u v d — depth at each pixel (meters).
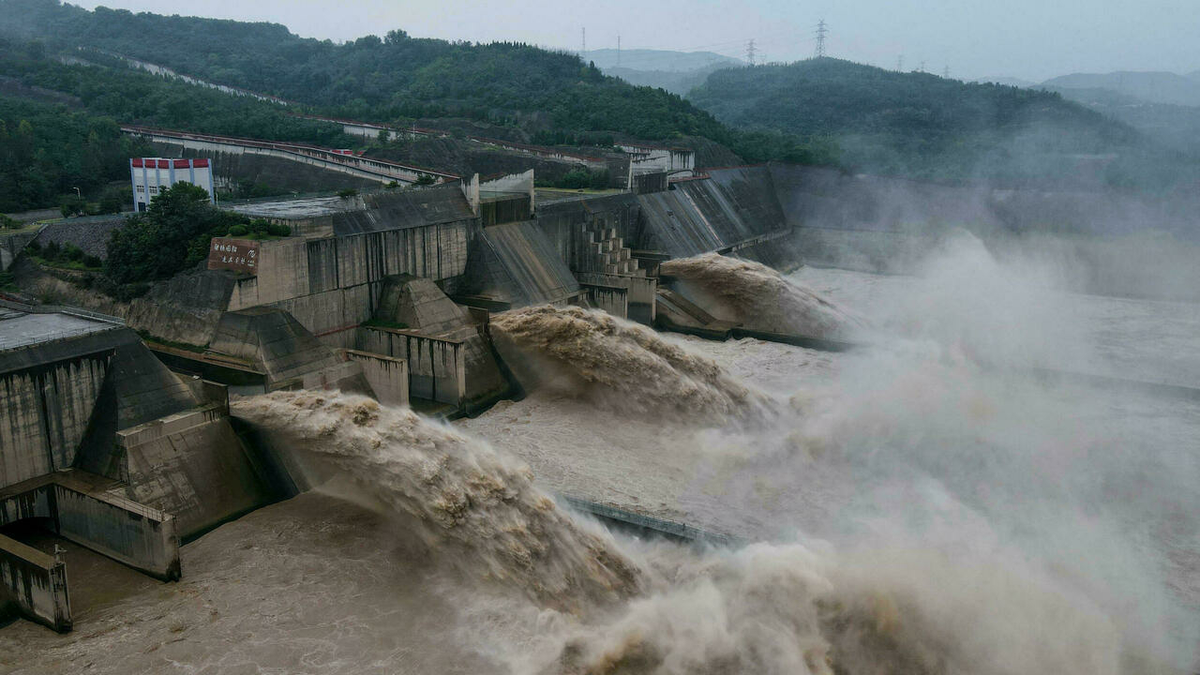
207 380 60.47
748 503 56.31
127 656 39.03
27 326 54.25
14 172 97.12
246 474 54.75
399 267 79.44
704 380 74.69
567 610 44.38
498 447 64.38
